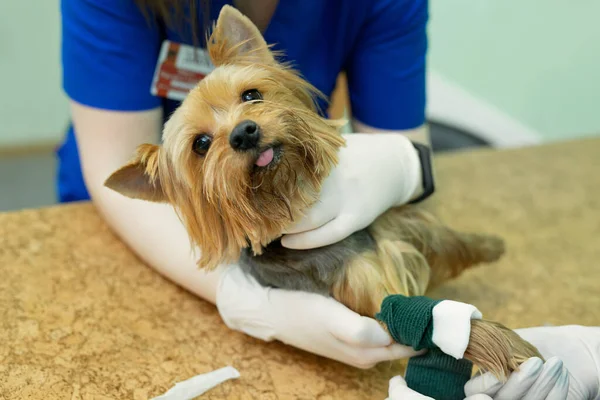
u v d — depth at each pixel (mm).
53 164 3508
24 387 957
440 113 3215
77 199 1711
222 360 1047
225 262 1042
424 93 1372
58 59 3414
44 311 1129
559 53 2641
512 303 1190
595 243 1391
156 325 1117
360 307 960
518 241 1397
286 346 1088
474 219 1482
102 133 1208
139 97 1199
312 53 1316
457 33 3078
